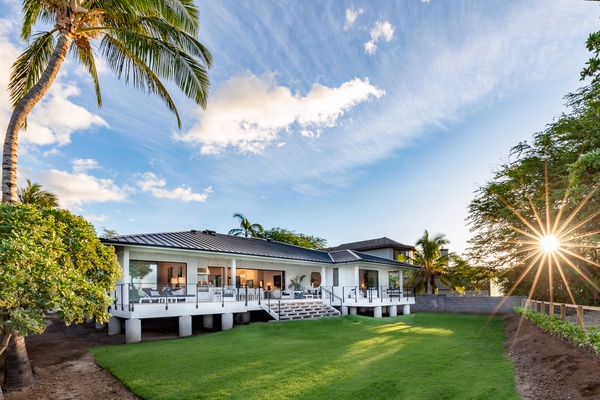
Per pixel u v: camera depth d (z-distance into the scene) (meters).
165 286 16.75
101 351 11.61
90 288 6.77
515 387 7.25
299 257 24.28
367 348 11.59
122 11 10.78
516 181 22.56
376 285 29.08
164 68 11.54
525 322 16.14
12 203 7.96
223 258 20.62
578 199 12.73
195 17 11.62
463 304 26.80
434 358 10.04
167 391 7.57
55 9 10.81
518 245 22.97
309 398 6.98
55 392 8.08
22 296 5.61
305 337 13.84
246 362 9.75
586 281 18.66
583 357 7.76
